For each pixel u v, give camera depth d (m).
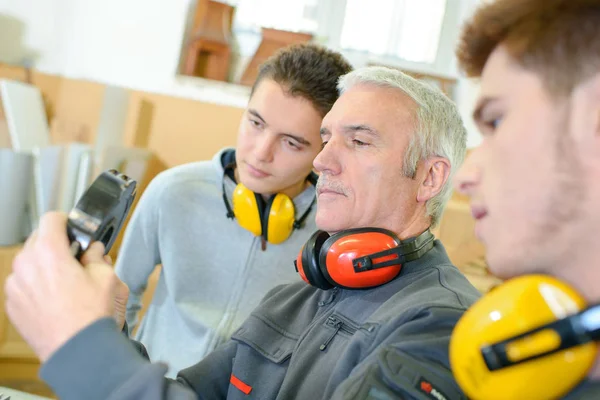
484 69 0.54
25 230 2.37
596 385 0.47
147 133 2.65
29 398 0.96
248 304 1.38
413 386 0.63
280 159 1.26
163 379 0.57
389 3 2.79
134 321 1.53
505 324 0.46
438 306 0.77
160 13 2.80
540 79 0.47
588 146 0.45
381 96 0.99
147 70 2.82
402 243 0.91
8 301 0.62
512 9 0.51
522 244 0.48
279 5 2.82
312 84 1.21
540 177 0.47
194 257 1.39
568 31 0.46
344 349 0.85
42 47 2.95
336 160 1.00
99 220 0.66
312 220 1.40
